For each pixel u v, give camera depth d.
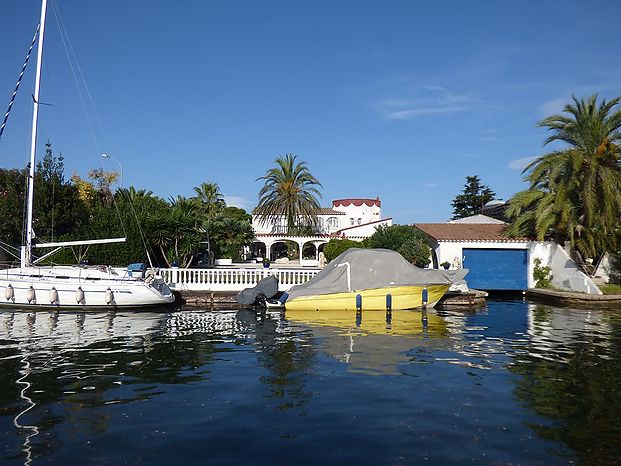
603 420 7.21
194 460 5.81
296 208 54.59
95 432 6.68
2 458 5.83
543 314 20.30
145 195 43.25
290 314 19.92
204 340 13.71
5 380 9.34
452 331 15.48
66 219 29.88
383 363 10.87
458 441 6.41
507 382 9.28
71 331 15.20
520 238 30.34
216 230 48.72
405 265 21.53
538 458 5.91
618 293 25.34
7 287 19.91
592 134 28.94
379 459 5.85
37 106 21.05
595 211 28.67
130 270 21.94
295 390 8.72
